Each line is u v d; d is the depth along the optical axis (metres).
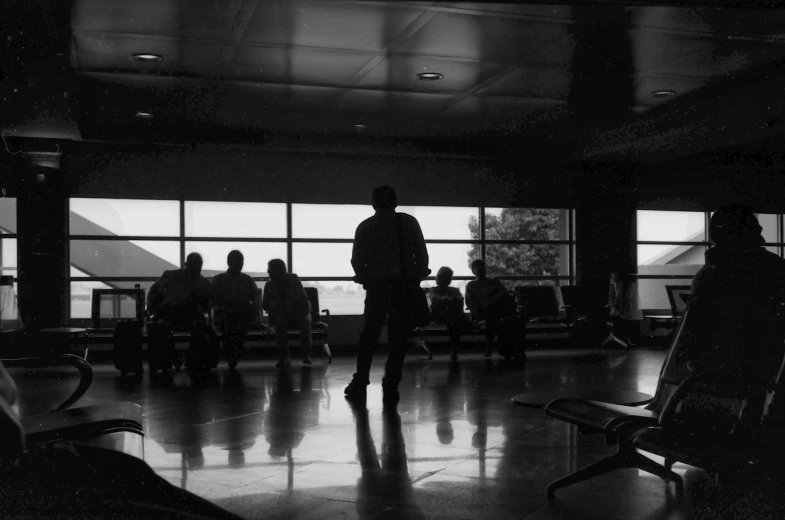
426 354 12.62
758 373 3.06
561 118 11.80
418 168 14.32
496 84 9.71
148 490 2.22
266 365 10.91
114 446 2.59
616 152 13.52
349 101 10.59
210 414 6.18
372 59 8.54
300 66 8.82
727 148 13.16
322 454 4.53
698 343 3.62
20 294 12.21
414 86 9.80
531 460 4.33
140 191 12.88
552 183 15.00
